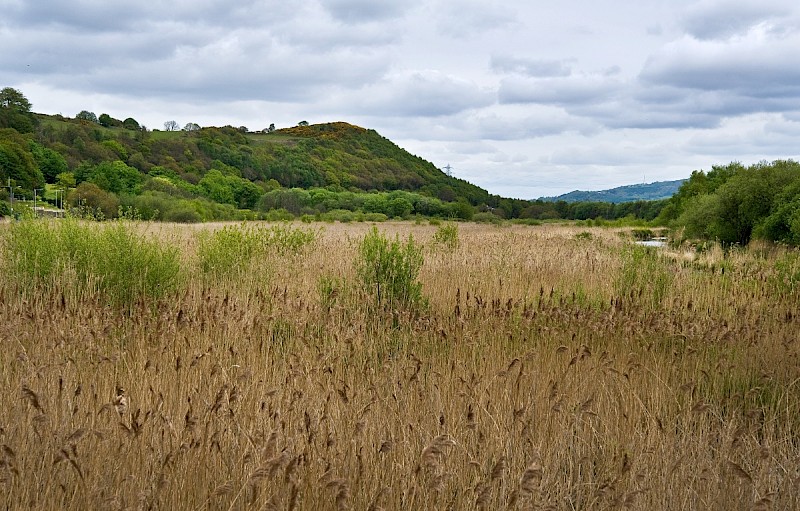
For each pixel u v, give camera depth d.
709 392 6.97
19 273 10.31
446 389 6.05
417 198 110.88
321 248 17.28
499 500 4.44
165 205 53.69
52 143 94.38
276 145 147.25
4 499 3.97
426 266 14.06
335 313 8.72
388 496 4.35
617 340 8.29
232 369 6.26
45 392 5.38
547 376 6.79
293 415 5.22
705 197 37.31
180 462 4.43
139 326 7.85
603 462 5.23
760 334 8.42
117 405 4.56
